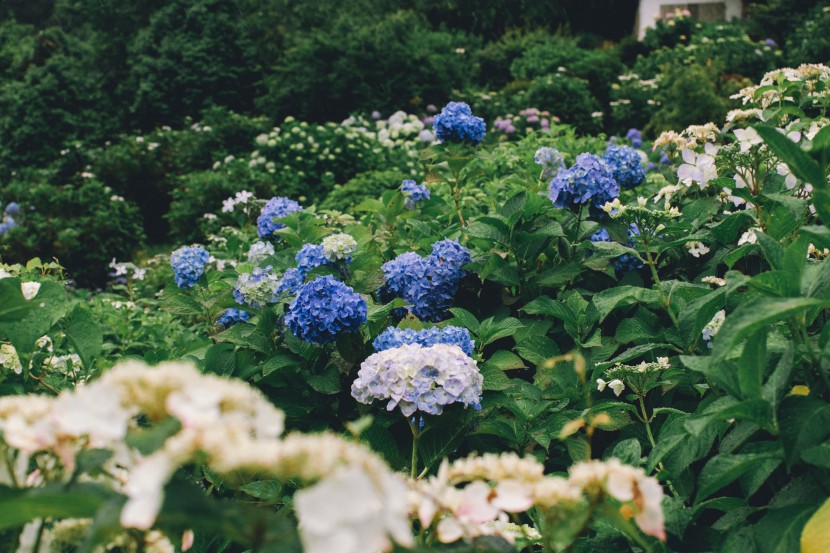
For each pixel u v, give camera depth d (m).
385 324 2.80
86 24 19.28
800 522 1.30
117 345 4.56
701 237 2.57
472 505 1.04
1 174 12.81
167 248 10.16
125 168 11.48
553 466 2.37
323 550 0.72
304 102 12.25
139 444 0.83
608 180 2.87
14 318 1.39
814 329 1.94
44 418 0.94
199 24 14.91
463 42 17.08
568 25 19.95
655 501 0.99
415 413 2.08
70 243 8.88
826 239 1.45
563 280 2.86
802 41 14.12
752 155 2.44
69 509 0.89
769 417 1.32
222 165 10.16
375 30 12.78
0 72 16.02
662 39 16.78
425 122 11.48
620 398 2.34
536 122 11.18
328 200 7.91
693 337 2.00
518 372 2.86
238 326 2.76
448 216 4.22
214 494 2.22
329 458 0.76
